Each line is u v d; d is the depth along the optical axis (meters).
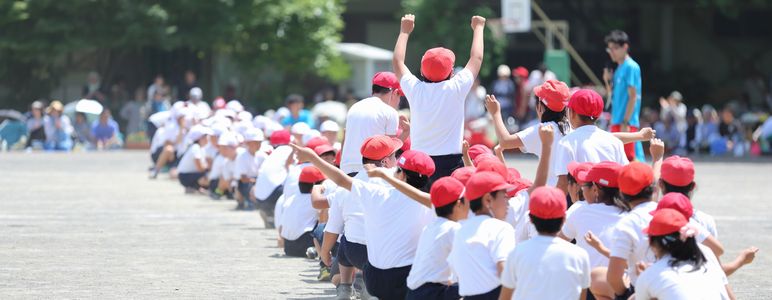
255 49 49.72
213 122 25.55
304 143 18.70
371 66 51.03
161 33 46.31
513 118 38.97
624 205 9.95
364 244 11.43
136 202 23.36
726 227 18.92
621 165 10.15
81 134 43.69
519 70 39.16
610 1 55.97
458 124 11.96
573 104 11.41
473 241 9.20
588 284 8.83
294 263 14.81
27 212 21.28
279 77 53.53
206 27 47.59
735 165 35.19
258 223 19.52
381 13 55.72
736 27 56.47
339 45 52.16
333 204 12.30
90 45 46.69
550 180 11.55
